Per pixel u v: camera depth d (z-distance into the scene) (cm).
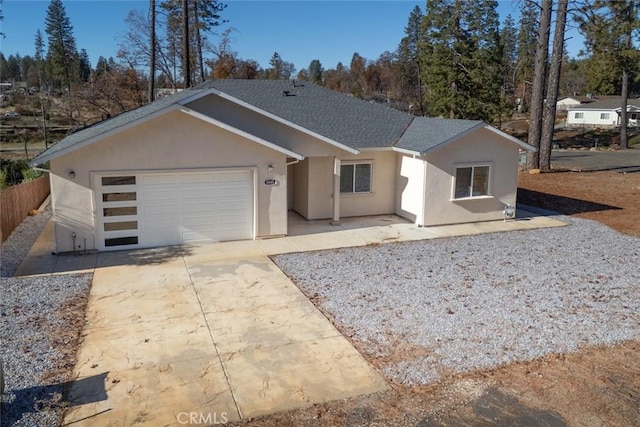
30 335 838
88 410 634
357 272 1192
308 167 1705
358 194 1784
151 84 3528
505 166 1734
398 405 657
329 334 862
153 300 1009
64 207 1290
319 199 1739
